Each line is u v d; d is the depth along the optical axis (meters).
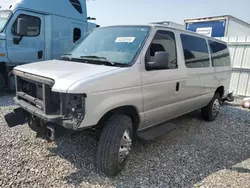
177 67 4.03
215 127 5.51
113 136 2.95
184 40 4.36
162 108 3.81
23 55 7.30
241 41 9.73
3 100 6.45
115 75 2.93
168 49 3.88
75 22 8.83
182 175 3.26
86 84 2.60
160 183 3.03
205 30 12.51
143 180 3.07
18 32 7.02
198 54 4.78
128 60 3.27
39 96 3.04
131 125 3.25
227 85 6.30
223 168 3.54
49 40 7.95
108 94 2.83
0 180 2.81
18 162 3.22
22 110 3.46
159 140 4.42
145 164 3.47
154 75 3.50
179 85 4.09
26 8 7.20
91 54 3.65
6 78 7.12
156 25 3.78
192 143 4.41
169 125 4.05
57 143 3.87
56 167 3.19
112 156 2.95
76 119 2.59
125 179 3.05
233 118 6.42
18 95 3.49
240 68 9.85
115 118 3.05
